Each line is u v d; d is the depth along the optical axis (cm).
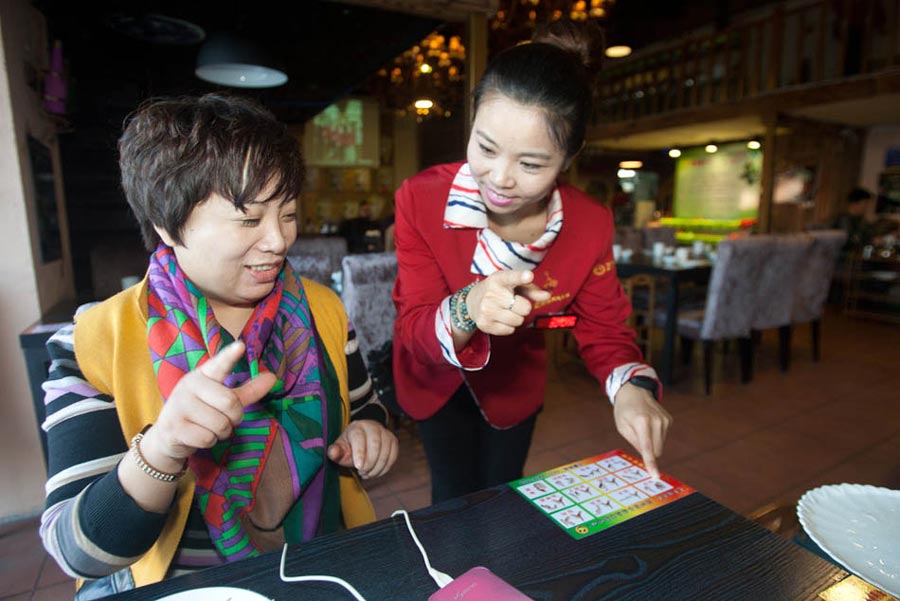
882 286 563
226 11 338
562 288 105
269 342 73
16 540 179
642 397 87
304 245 381
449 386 112
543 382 120
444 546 62
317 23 362
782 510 86
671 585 56
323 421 76
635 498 73
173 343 66
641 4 666
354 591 54
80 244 302
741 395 322
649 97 816
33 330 171
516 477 124
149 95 70
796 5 668
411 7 292
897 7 544
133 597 53
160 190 59
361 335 226
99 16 282
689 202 983
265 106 69
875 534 67
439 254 100
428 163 827
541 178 78
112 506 54
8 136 175
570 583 56
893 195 722
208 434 50
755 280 326
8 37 176
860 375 361
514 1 391
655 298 390
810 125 691
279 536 74
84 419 64
